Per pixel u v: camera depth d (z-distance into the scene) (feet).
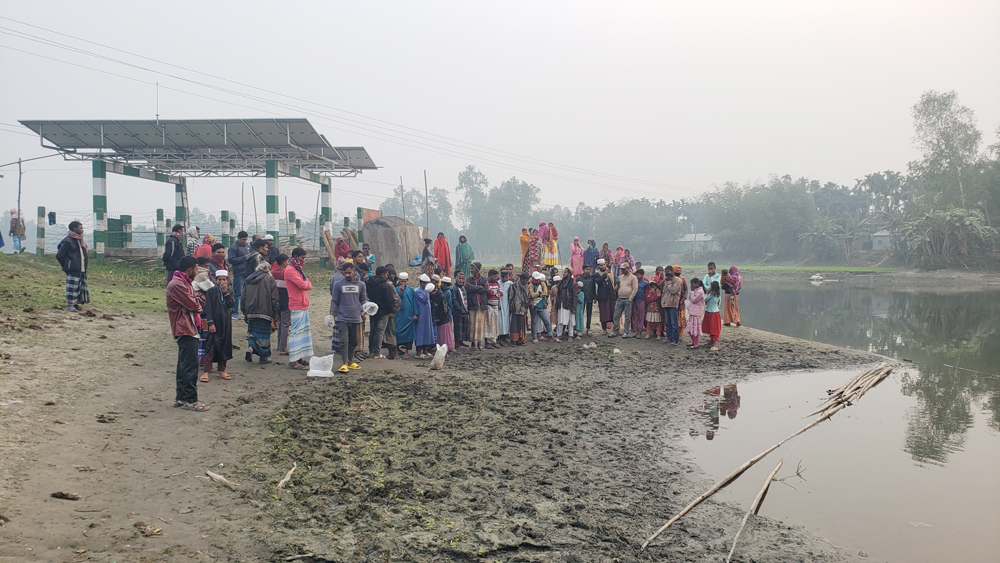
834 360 48.93
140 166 89.76
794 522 18.89
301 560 14.14
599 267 55.26
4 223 328.90
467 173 447.83
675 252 365.81
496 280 48.75
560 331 52.85
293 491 18.03
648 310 53.62
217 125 78.13
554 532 16.94
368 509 17.21
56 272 56.85
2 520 13.58
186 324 24.12
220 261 36.50
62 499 15.23
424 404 29.19
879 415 32.45
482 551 15.37
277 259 37.63
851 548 17.28
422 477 20.10
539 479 20.95
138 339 35.32
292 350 33.76
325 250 85.76
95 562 12.71
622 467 22.94
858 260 272.10
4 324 31.94
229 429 22.70
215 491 17.28
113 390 25.38
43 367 26.63
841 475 23.17
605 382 37.45
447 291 46.52
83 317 38.04
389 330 40.60
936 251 206.69
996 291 152.25
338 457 21.11
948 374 44.73
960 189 206.18
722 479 22.26
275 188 84.43
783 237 295.28
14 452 17.35
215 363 33.22
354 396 29.43
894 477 23.09
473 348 47.37
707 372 42.19
